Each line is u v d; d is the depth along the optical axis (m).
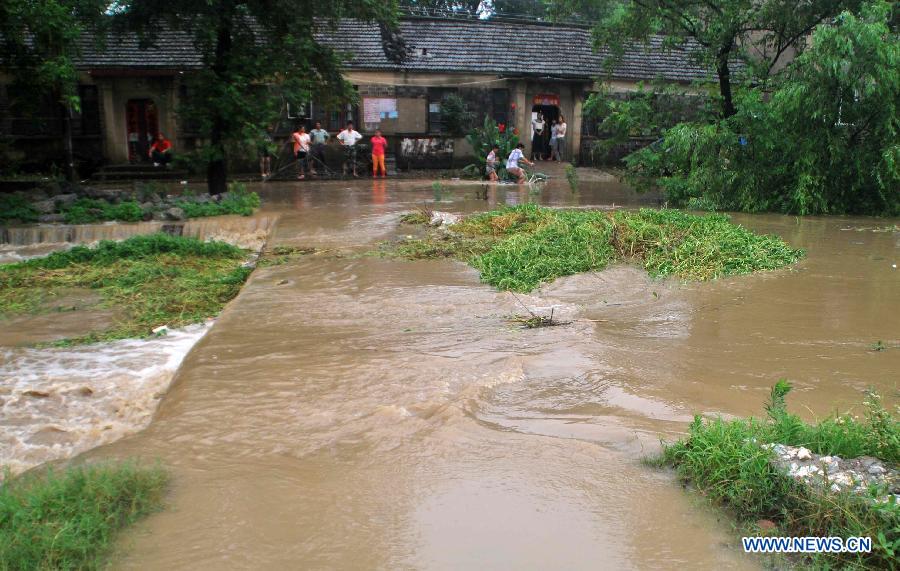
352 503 3.78
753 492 3.67
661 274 9.30
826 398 5.30
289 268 10.20
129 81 25.55
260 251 12.39
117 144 25.92
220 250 12.73
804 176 15.51
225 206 15.59
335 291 8.79
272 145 17.50
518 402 5.27
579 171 27.77
